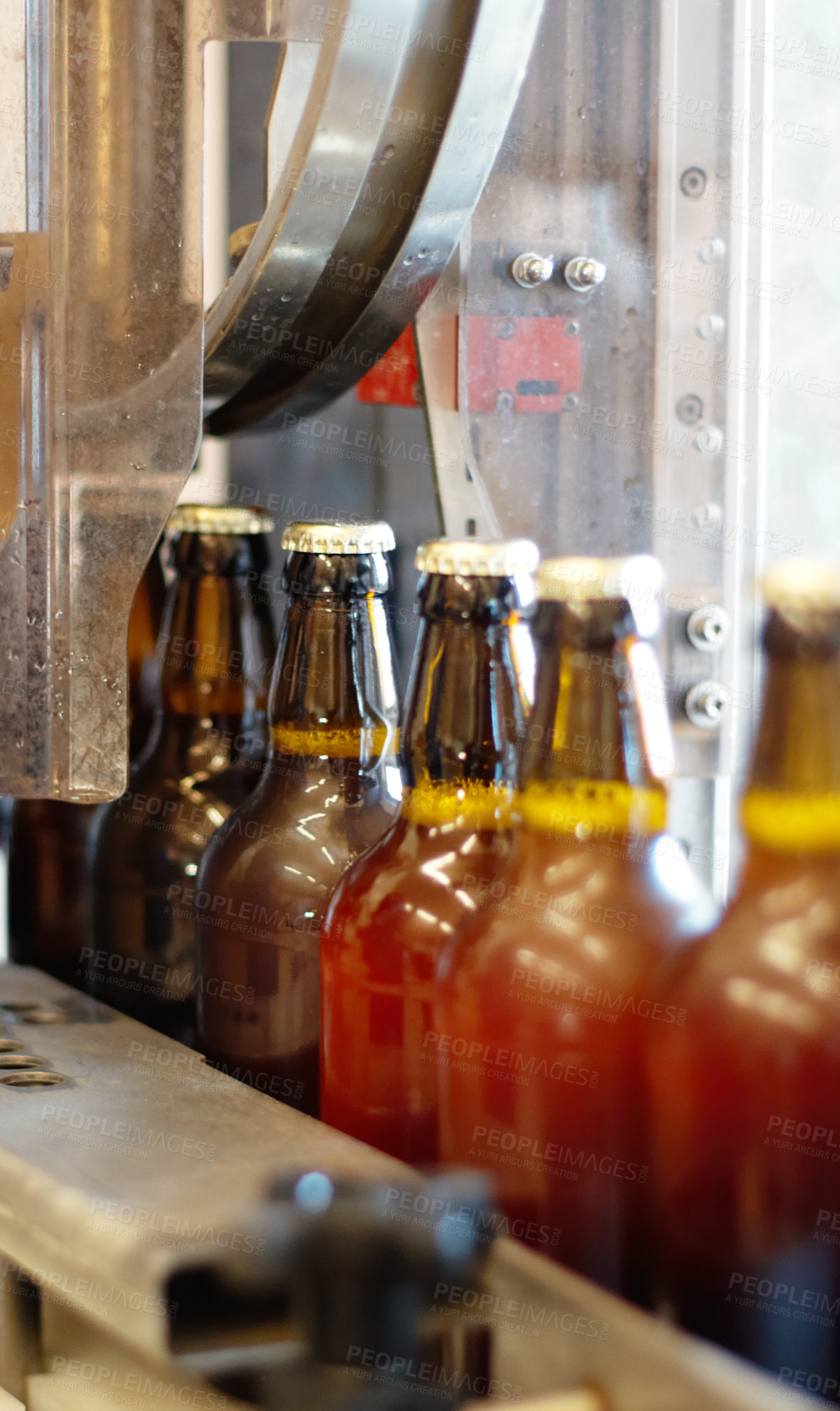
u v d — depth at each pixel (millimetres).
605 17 824
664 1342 413
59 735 658
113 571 656
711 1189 449
